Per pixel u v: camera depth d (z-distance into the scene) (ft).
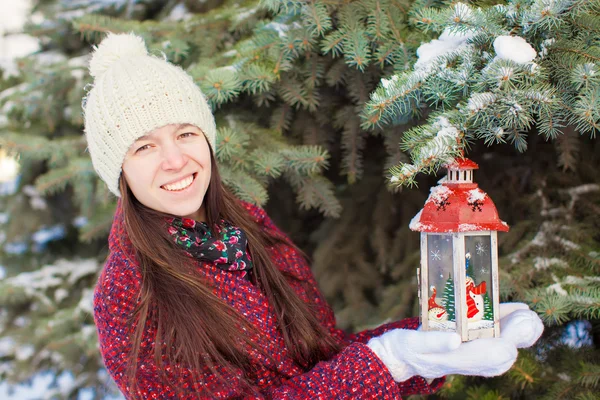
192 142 4.08
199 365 3.81
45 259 9.65
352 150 6.02
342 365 3.83
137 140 3.92
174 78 4.06
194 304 3.85
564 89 3.76
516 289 5.12
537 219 6.08
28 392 8.34
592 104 3.45
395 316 6.34
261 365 4.10
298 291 4.82
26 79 7.85
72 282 8.82
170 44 6.02
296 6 5.04
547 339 5.58
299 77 5.78
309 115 6.45
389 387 3.72
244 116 6.25
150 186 3.96
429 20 4.14
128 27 6.23
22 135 7.63
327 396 3.70
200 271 4.03
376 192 7.55
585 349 5.39
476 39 3.90
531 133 6.17
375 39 4.99
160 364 3.73
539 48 3.85
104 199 7.05
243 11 6.36
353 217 7.57
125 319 3.82
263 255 4.51
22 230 9.55
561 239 5.67
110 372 3.87
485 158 6.81
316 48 5.51
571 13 3.53
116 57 4.17
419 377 4.42
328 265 7.55
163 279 3.87
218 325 3.87
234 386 3.93
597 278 5.01
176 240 4.04
